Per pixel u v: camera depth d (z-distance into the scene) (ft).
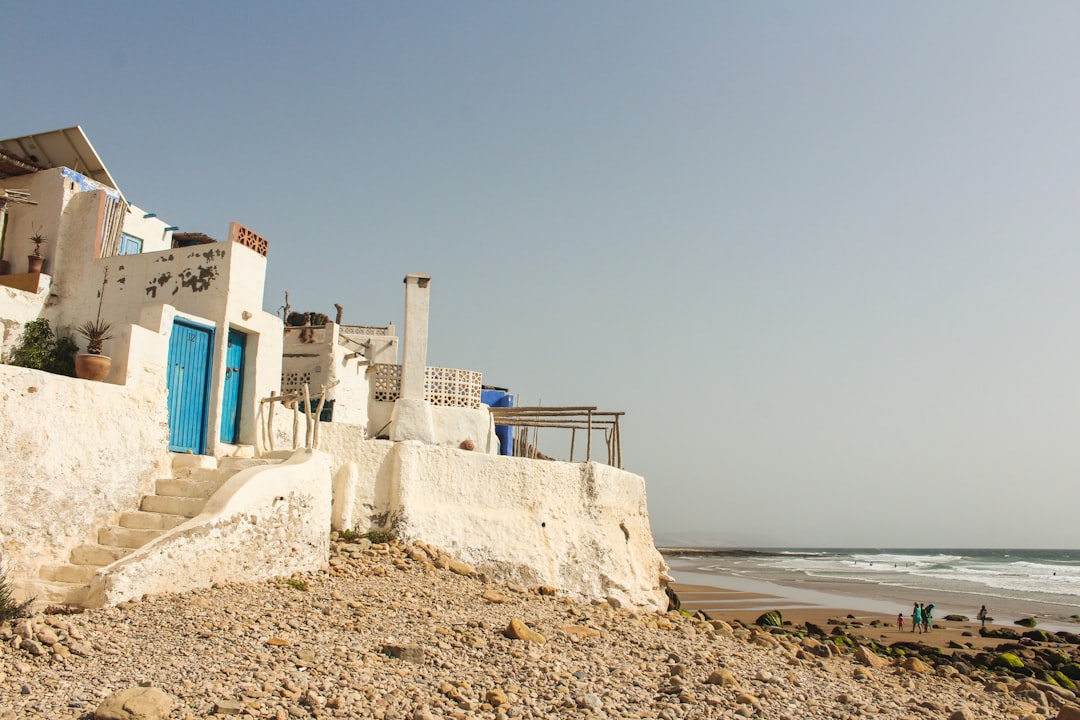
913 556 493.36
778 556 448.24
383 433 76.28
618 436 69.67
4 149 56.59
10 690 22.06
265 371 51.67
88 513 37.93
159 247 62.54
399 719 23.38
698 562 330.75
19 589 32.30
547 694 28.25
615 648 38.42
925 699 40.65
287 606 34.86
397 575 46.06
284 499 40.78
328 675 26.43
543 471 61.05
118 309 49.88
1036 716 39.52
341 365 69.97
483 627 36.88
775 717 30.30
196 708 21.81
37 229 51.31
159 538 33.86
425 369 78.64
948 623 117.39
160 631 28.45
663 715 27.66
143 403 41.73
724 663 38.96
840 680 42.24
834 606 138.92
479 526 55.88
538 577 56.80
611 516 65.10
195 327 46.68
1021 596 172.04
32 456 35.45
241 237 49.67
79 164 55.93
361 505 52.37
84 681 23.25
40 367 46.19
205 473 42.32
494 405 92.84
